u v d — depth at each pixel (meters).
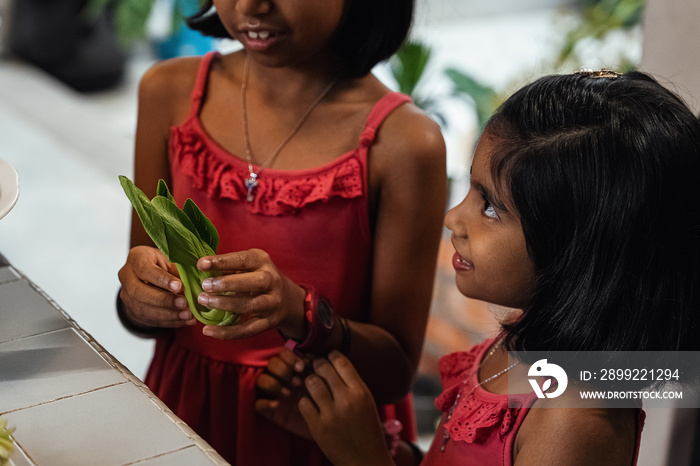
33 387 0.76
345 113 1.09
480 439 0.90
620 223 0.77
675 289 0.79
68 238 2.76
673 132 0.78
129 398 0.75
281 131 1.11
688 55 1.27
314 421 0.98
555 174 0.79
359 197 1.07
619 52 2.53
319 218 1.08
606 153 0.77
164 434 0.70
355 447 0.97
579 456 0.79
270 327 0.91
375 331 1.10
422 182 1.07
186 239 0.82
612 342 0.79
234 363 1.13
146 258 0.98
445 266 2.39
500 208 0.84
